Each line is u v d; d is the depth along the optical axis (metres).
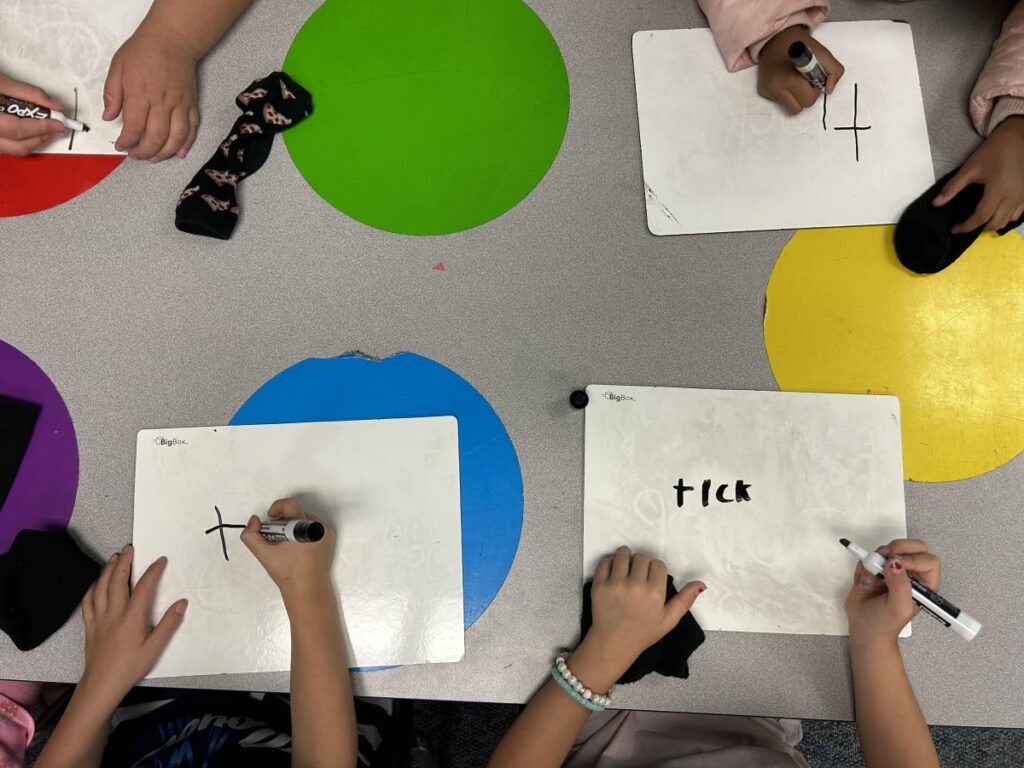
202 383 0.62
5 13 0.67
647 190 0.63
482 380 0.61
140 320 0.63
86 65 0.66
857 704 0.56
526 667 0.58
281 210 0.64
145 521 0.60
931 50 0.65
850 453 0.59
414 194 0.64
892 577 0.53
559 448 0.60
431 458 0.60
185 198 0.61
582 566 0.58
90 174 0.65
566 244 0.63
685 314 0.62
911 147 0.63
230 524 0.59
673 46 0.65
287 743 0.73
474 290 0.62
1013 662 0.57
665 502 0.59
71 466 0.61
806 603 0.57
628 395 0.60
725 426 0.60
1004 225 0.61
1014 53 0.60
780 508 0.59
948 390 0.60
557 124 0.65
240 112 0.66
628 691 0.57
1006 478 0.59
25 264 0.63
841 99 0.64
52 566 0.58
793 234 0.62
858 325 0.61
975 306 0.61
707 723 0.80
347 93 0.65
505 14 0.66
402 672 0.58
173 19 0.64
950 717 0.56
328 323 0.62
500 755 0.56
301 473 0.60
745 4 0.62
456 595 0.58
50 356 0.62
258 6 0.67
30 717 0.78
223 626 0.58
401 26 0.66
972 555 0.58
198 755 0.70
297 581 0.55
